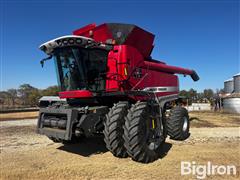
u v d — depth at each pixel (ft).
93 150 22.43
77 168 17.26
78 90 21.30
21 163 18.61
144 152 18.20
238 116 62.18
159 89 27.50
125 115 19.13
